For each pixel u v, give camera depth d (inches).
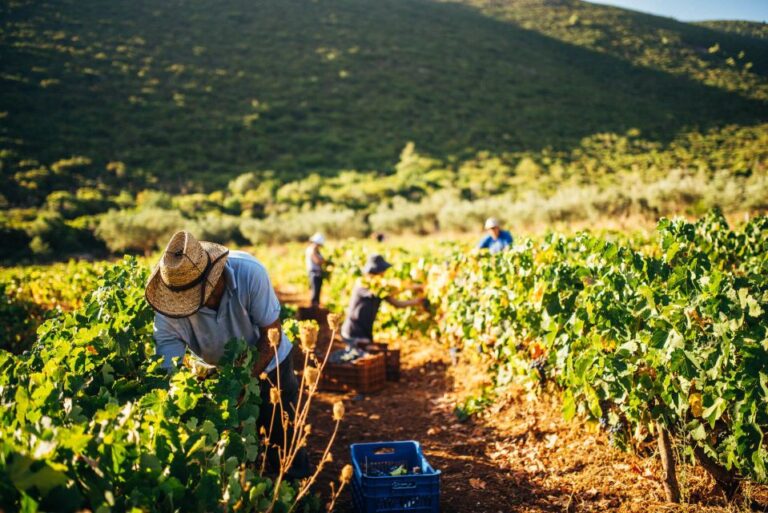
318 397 262.8
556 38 3939.5
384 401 257.6
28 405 92.0
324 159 2209.6
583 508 151.8
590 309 168.1
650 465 164.7
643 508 148.0
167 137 2196.1
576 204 1063.0
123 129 2188.7
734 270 240.1
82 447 78.2
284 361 143.9
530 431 201.2
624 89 3100.4
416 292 364.5
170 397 103.0
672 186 976.3
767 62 3550.7
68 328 144.9
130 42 2970.0
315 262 454.3
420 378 290.5
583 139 2380.7
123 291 169.6
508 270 262.5
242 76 2903.5
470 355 299.7
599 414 166.7
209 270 119.2
